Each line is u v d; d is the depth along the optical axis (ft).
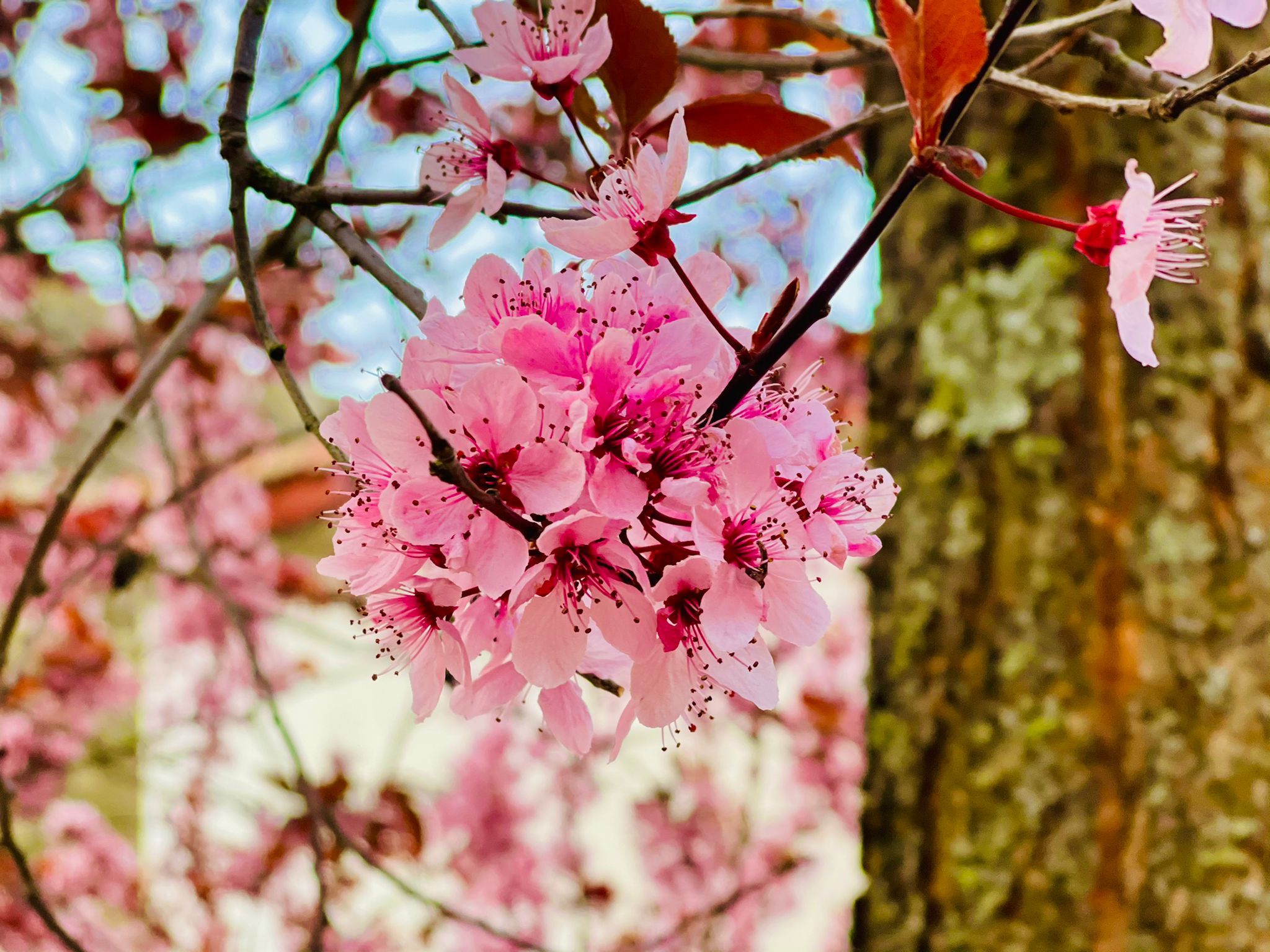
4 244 2.84
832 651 4.92
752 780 4.13
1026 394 2.03
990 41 1.54
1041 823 1.99
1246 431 2.01
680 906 4.95
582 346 1.58
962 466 2.05
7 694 1.97
